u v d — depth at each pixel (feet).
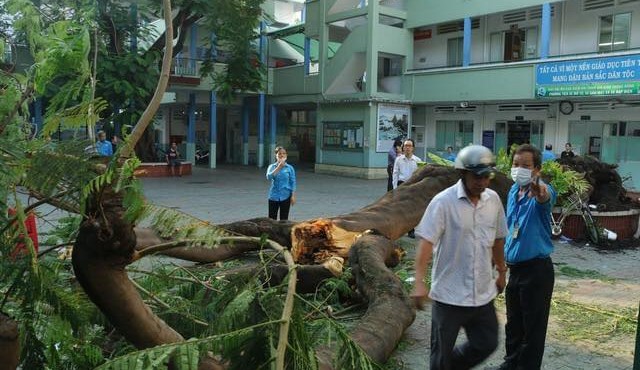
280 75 91.81
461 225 11.59
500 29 75.61
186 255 20.57
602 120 65.57
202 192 55.62
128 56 51.39
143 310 7.06
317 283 18.33
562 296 21.29
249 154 102.89
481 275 11.73
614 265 26.81
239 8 61.46
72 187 6.82
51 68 7.23
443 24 80.12
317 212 43.04
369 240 19.90
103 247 6.47
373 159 77.71
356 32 78.89
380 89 85.81
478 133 77.66
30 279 7.18
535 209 13.19
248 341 6.90
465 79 73.31
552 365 14.98
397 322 14.01
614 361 15.29
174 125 104.73
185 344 6.22
